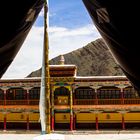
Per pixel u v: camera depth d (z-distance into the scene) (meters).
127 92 66.75
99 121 66.69
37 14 8.37
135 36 7.29
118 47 8.15
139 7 6.62
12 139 57.31
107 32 8.05
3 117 68.19
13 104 66.19
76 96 67.62
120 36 7.62
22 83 65.50
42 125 27.80
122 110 64.19
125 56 8.22
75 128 66.62
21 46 8.80
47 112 27.47
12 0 6.89
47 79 27.41
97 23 8.29
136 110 64.00
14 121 68.06
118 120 66.44
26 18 7.76
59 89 65.94
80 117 67.19
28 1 7.23
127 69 8.75
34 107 65.50
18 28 7.79
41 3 8.01
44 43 25.30
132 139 55.44
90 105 64.50
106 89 67.69
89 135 61.50
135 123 66.06
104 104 64.44
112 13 7.10
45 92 27.52
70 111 64.31
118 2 6.71
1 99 68.50
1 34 7.55
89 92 67.62
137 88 9.26
